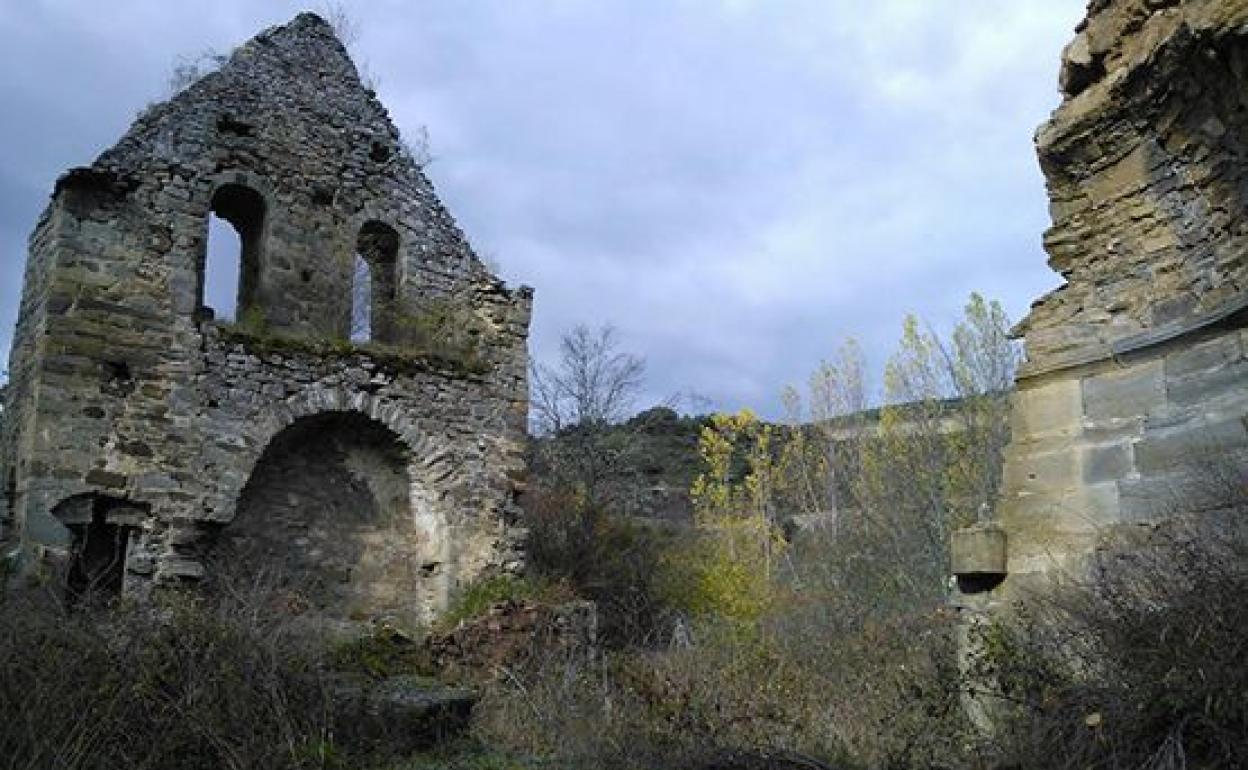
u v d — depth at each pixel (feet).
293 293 49.42
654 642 53.57
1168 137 20.56
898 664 31.01
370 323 54.34
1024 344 23.89
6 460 43.01
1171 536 17.74
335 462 47.78
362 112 53.98
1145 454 20.48
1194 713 14.47
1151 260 21.38
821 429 97.81
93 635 23.99
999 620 21.47
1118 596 17.29
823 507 93.09
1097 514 21.11
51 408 40.06
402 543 48.44
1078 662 18.11
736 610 58.08
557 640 41.19
